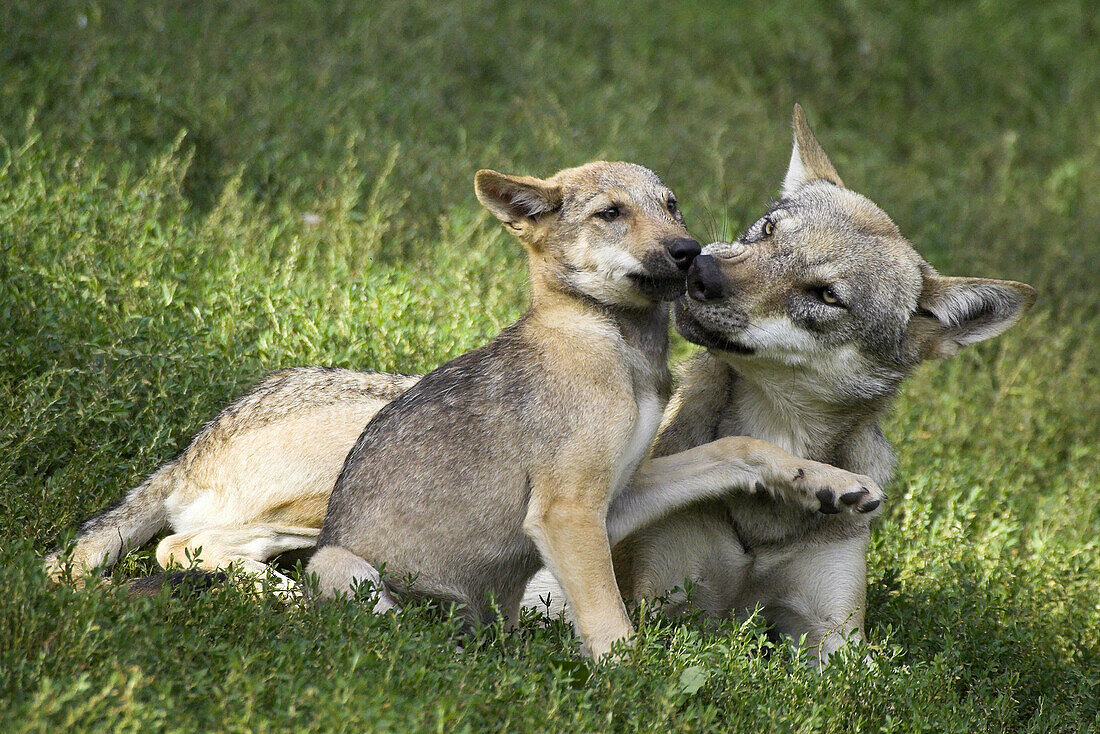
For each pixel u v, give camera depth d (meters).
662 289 12.00
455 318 16.42
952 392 19.38
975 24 37.16
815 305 12.09
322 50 23.91
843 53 33.81
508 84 26.06
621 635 10.27
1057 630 13.57
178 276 15.50
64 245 15.16
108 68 19.64
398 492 11.34
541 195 12.24
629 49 30.34
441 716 7.77
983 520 16.45
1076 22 38.41
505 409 11.36
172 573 10.03
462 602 11.38
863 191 25.23
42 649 8.21
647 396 11.74
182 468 12.77
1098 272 24.39
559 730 8.34
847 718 9.98
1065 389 20.25
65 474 12.16
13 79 18.98
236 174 18.72
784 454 11.92
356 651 8.53
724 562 12.59
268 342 14.77
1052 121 33.75
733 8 34.44
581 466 10.95
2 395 12.69
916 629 12.51
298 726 7.56
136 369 13.44
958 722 10.05
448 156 21.36
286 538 12.66
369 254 17.61
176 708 7.77
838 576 12.52
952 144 31.80
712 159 24.03
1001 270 23.38
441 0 27.86
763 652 12.76
